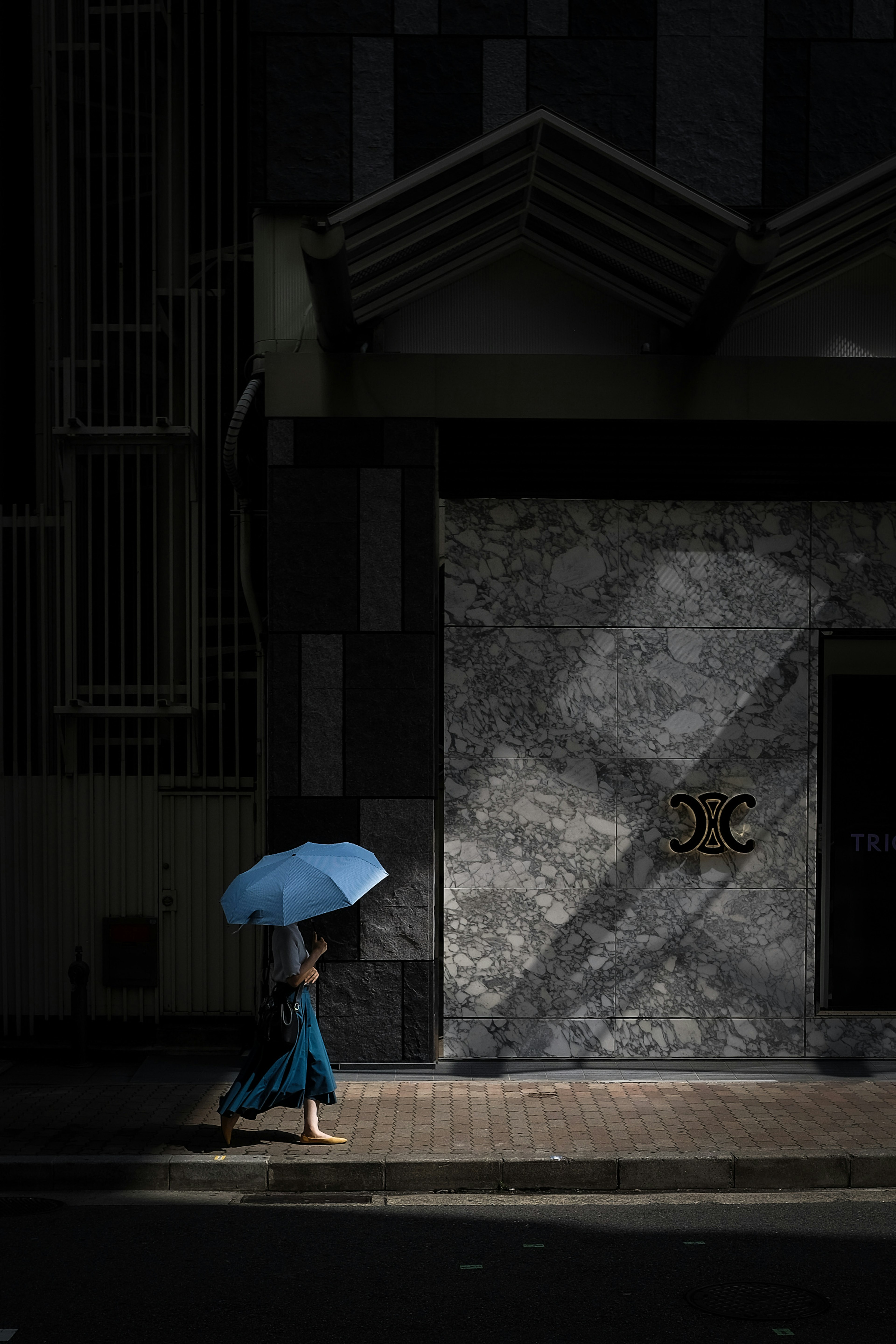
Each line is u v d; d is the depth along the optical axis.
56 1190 6.68
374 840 8.87
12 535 10.23
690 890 9.09
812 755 9.17
